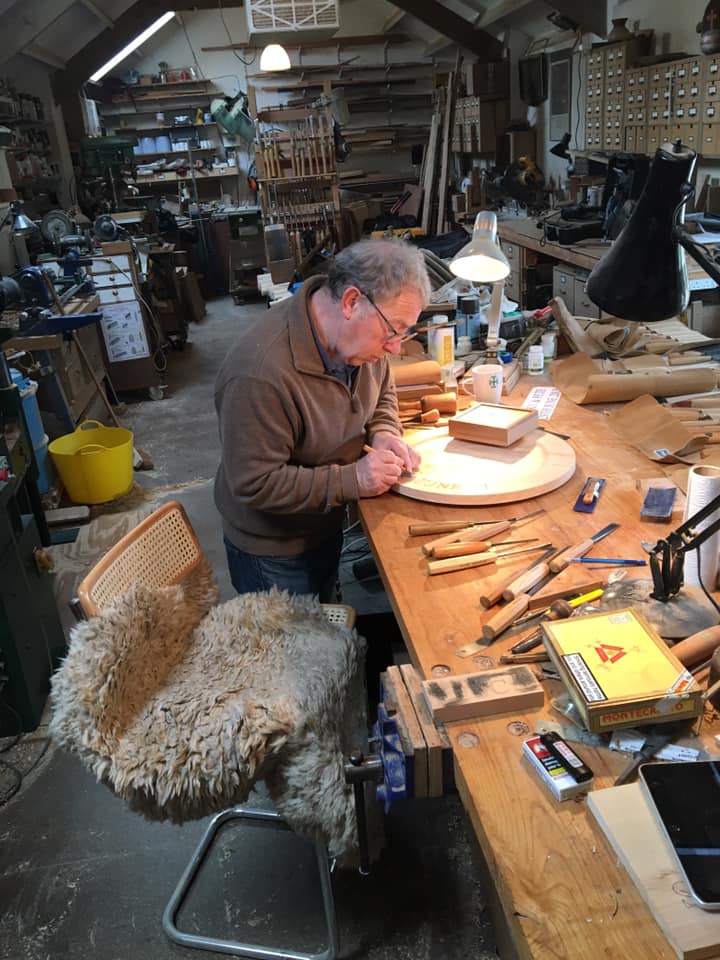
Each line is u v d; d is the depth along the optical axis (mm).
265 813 1880
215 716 1364
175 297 6953
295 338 1566
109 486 3797
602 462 1700
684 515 1335
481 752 906
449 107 7453
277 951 1558
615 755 882
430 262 3047
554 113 6336
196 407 5355
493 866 781
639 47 4633
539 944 681
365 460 1605
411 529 1434
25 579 2236
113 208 6879
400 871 1727
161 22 8578
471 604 1217
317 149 6516
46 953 1607
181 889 1709
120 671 1362
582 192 5016
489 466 1657
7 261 4688
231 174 9523
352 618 1742
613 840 758
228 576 3096
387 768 951
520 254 5230
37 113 7133
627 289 1536
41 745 2205
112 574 1521
